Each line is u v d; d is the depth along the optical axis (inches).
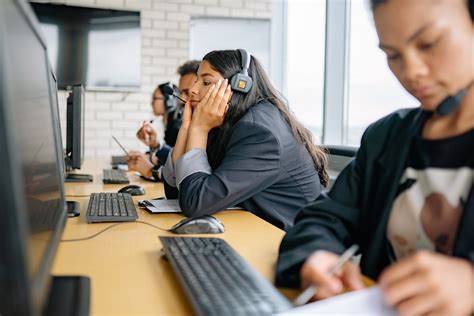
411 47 22.5
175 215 49.1
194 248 32.8
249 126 50.6
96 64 155.1
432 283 19.5
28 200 19.4
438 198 26.6
